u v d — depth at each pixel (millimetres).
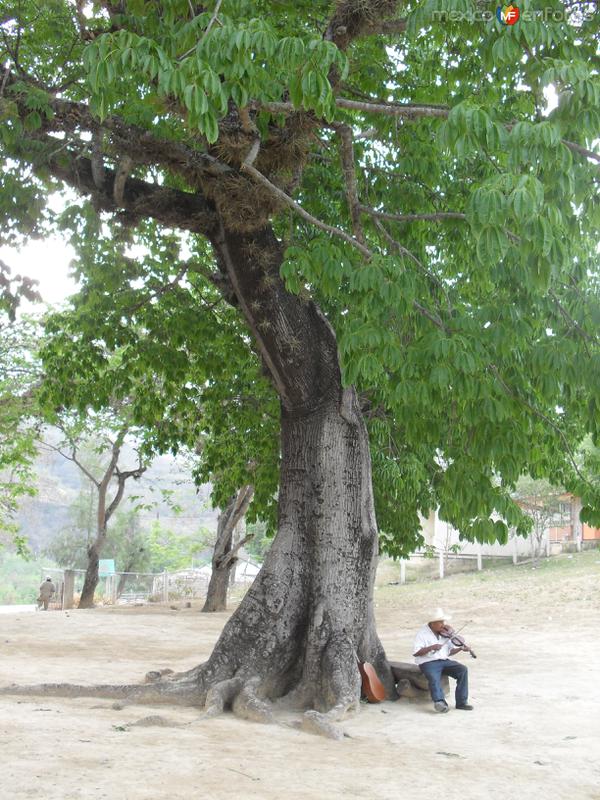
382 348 7977
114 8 9852
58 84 12312
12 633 19031
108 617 25016
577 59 6590
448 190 11562
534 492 37562
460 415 9523
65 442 32438
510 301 8719
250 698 8977
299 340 10656
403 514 15984
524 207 5688
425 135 10906
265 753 7051
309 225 12227
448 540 39969
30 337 27484
